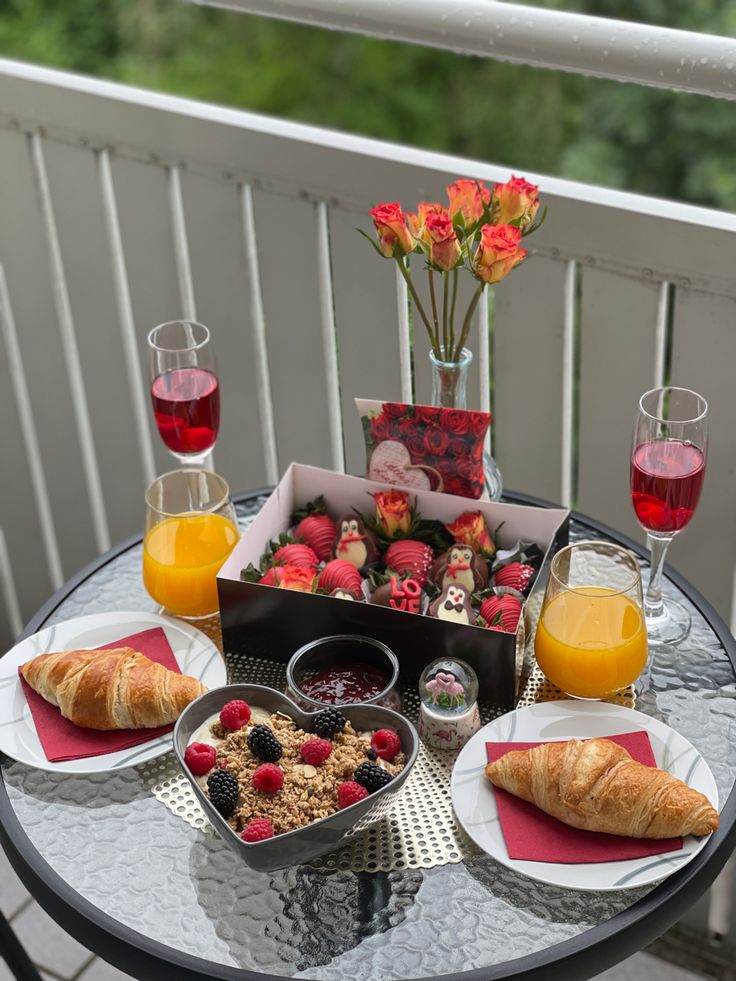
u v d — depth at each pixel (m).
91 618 1.40
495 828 1.13
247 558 1.38
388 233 1.31
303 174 1.79
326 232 1.85
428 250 1.30
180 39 7.75
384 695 1.19
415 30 1.58
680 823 1.10
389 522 1.41
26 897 2.13
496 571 1.36
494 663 1.25
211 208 1.89
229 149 1.82
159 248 1.97
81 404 2.23
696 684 1.32
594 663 1.22
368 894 1.11
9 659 1.34
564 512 1.37
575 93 7.50
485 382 1.87
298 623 1.32
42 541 2.43
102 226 1.99
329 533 1.43
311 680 1.25
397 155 1.71
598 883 1.07
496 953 1.06
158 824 1.18
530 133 7.61
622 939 1.06
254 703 1.21
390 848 1.15
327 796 1.10
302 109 7.92
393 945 1.07
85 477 2.31
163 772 1.23
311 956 1.06
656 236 1.61
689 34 1.44
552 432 1.86
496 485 1.50
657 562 1.39
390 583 1.31
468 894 1.10
